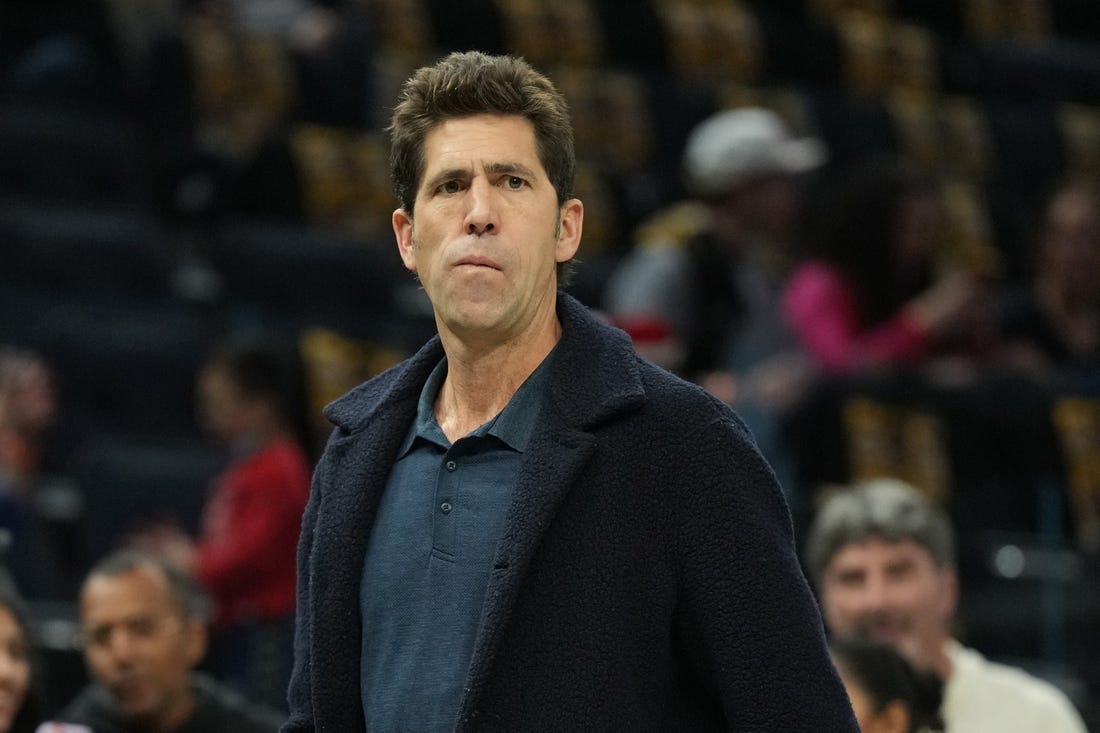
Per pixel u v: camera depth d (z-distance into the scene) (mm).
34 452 22203
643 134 35219
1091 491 22062
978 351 23422
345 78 32938
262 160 30469
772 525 7367
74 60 32531
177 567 15102
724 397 20406
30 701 13523
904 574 14227
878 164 23688
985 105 38906
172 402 24688
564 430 7375
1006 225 34344
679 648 7434
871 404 21125
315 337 22516
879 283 22797
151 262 27078
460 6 36062
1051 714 15023
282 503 19234
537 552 7246
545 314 7625
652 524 7316
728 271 21000
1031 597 19891
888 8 41344
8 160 29172
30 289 26297
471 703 7070
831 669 7340
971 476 21516
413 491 7570
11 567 19719
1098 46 42281
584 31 37188
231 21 34688
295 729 7867
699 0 38719
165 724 14930
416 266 7566
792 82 39125
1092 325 26094
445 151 7406
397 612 7422
